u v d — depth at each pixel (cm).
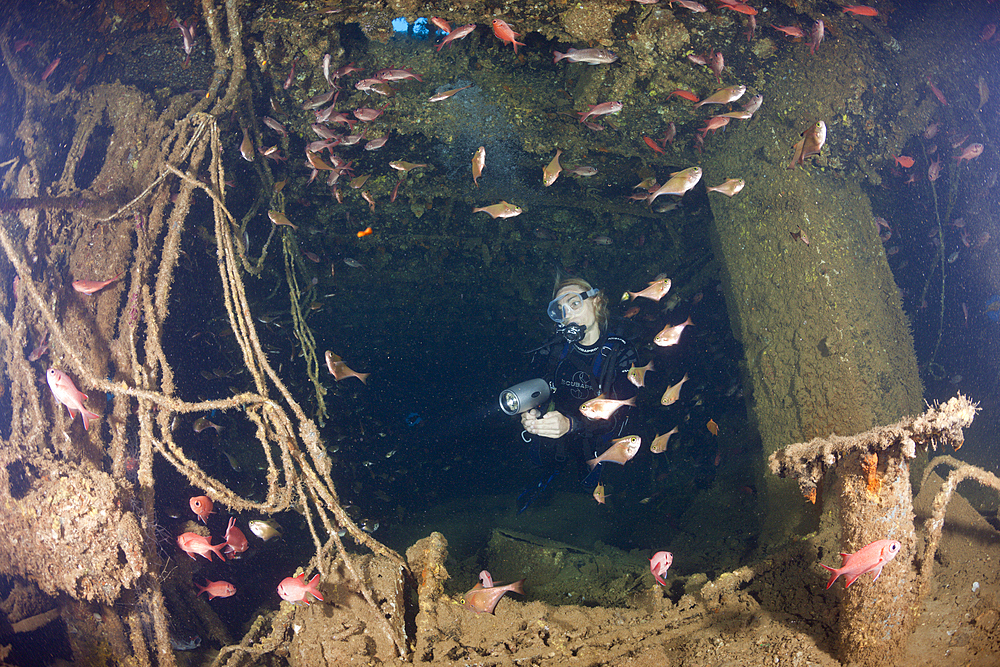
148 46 411
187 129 378
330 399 707
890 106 405
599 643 265
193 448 506
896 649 216
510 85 451
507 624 282
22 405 337
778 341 421
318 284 779
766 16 384
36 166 389
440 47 394
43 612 326
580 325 372
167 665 297
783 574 295
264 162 525
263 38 405
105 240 372
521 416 361
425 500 759
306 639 258
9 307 371
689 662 243
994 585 259
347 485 654
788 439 410
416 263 810
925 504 321
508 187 627
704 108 439
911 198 595
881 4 409
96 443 344
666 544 538
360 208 672
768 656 236
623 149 502
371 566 279
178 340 518
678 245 725
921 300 618
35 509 296
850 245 401
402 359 949
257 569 466
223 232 330
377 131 488
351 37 426
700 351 772
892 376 389
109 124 411
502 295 891
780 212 418
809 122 401
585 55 365
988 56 432
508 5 379
